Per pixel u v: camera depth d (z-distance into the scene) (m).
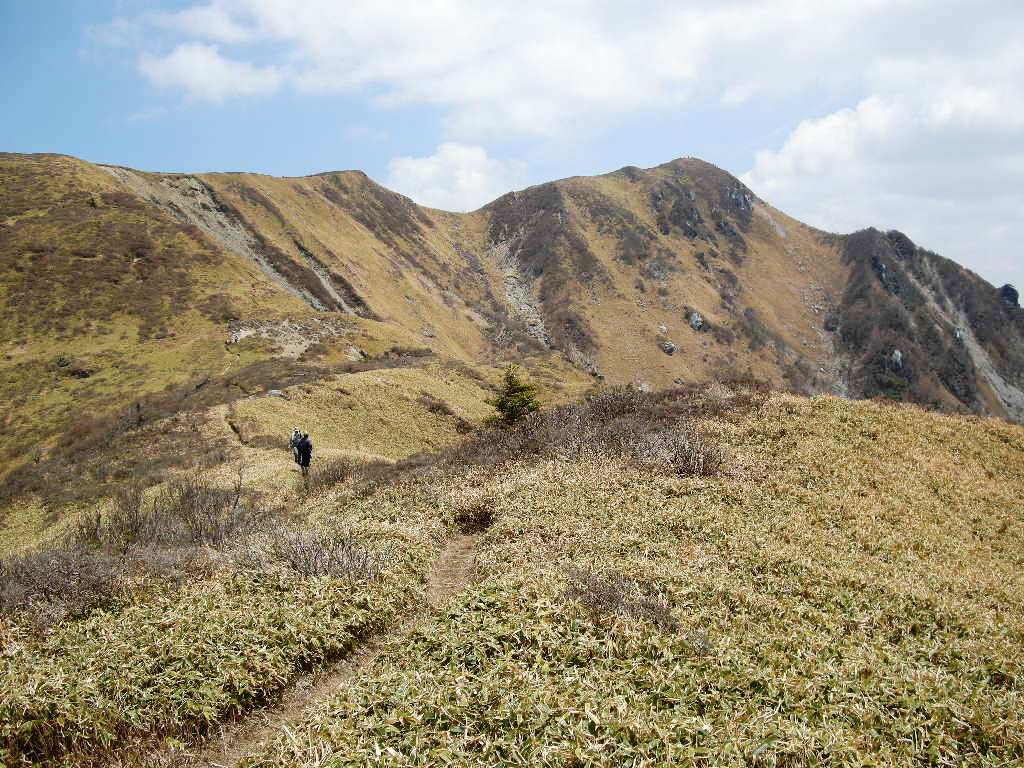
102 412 67.44
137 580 13.13
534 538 15.48
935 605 12.21
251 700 9.87
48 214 111.56
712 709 8.30
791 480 20.11
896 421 26.08
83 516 33.09
